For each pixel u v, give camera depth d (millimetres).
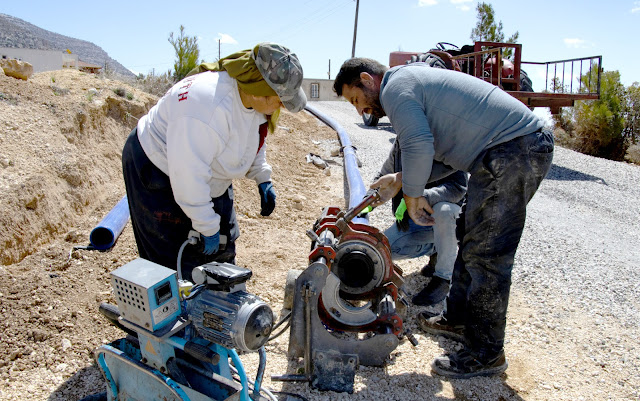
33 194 4148
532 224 6367
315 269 2795
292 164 8492
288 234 5371
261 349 2293
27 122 4926
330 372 2900
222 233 3012
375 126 14141
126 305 2051
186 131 2359
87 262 3961
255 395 2299
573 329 3742
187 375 2158
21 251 3820
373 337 3014
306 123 12727
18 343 2990
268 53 2309
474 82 2770
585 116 19625
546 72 11352
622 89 19828
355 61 3037
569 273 4801
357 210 3197
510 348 3445
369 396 2836
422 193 2742
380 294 3328
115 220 4480
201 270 2086
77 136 5406
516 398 2906
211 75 2488
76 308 3375
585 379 3119
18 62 5715
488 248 2812
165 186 2643
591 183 9266
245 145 2645
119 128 6500
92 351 3027
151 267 2080
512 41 20719
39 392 2674
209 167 2465
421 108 2688
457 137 2758
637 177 10031
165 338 1993
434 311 3877
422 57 3355
